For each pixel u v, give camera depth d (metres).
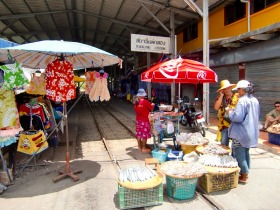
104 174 5.75
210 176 4.59
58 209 4.22
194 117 9.78
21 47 4.71
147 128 7.43
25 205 4.37
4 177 5.25
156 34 20.41
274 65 9.34
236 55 11.29
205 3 10.48
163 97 19.55
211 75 5.97
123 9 16.52
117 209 4.19
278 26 7.73
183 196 4.44
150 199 4.26
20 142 6.05
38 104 6.78
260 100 10.11
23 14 17.45
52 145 7.90
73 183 5.27
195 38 16.09
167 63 6.19
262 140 7.80
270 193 4.59
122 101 30.34
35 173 5.90
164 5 13.76
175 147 7.12
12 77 5.03
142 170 4.67
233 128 4.86
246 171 4.93
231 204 4.22
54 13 18.48
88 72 6.23
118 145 8.52
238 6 11.98
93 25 22.69
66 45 5.00
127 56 34.31
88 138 9.78
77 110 20.59
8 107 5.29
